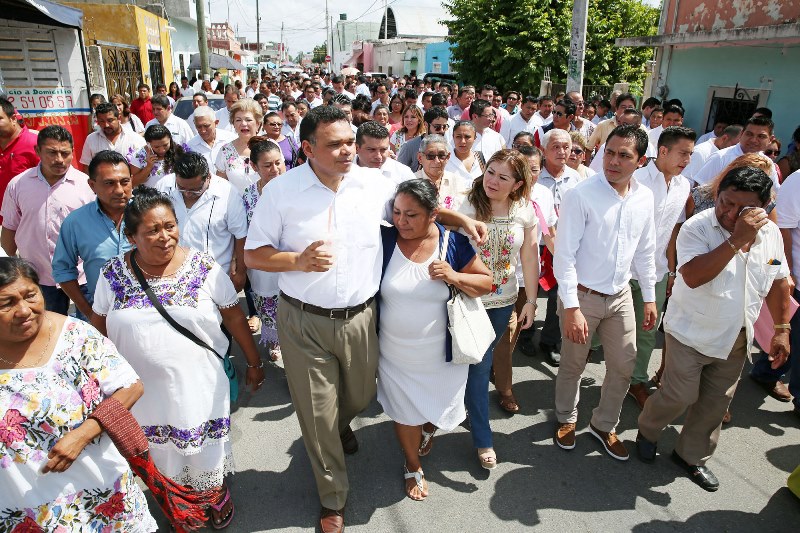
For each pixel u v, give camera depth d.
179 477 2.62
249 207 4.09
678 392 2.98
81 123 8.33
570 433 3.43
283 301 2.63
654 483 3.16
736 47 9.20
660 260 3.89
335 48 68.88
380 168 4.14
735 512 2.95
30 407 1.83
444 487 3.09
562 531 2.79
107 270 2.45
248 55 49.34
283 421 3.69
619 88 12.31
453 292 2.71
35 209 3.75
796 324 3.73
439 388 2.85
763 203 2.66
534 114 8.40
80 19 7.93
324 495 2.75
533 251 3.31
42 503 1.90
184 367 2.44
